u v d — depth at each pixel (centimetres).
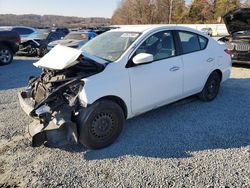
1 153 399
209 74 592
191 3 6588
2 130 472
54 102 391
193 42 560
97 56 457
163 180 332
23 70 1056
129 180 333
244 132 462
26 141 434
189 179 333
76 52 411
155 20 7481
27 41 1565
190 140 434
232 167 357
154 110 562
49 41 1582
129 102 438
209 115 539
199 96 607
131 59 441
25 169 360
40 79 453
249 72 957
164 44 498
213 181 329
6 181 335
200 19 6419
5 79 877
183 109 570
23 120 516
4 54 1226
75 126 381
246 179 333
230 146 414
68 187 323
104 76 406
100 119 402
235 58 1013
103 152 400
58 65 402
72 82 390
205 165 362
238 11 966
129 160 377
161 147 412
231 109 572
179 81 515
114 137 423
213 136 447
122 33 503
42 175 346
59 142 389
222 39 1065
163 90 486
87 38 1347
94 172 351
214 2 6259
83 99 382
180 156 386
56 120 377
